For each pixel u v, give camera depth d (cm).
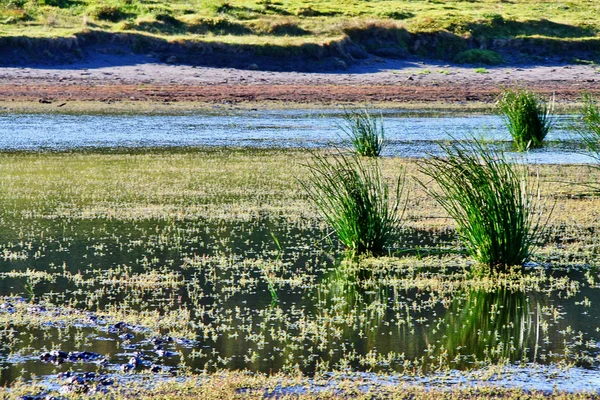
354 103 10088
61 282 2889
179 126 8031
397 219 3762
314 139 7162
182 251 3366
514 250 3166
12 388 1966
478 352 2273
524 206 3519
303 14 14775
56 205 4278
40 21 12488
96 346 2261
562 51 13975
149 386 1989
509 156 6175
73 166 5591
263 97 10300
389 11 15312
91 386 1975
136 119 8481
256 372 2097
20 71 10819
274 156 6116
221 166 5631
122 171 5394
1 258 3216
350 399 1931
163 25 12975
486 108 9888
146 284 2878
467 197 3250
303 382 2033
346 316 2572
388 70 12650
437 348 2298
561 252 3406
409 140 7069
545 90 11388
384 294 2819
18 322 2450
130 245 3453
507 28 14550
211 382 2014
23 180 5022
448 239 3603
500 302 2738
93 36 11900
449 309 2658
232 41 12338
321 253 3372
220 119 8631
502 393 1980
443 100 10506
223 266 3145
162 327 2430
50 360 2156
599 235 3703
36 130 7550
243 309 2623
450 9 16300
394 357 2223
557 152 6519
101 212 4112
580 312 2633
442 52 13638
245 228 3797
